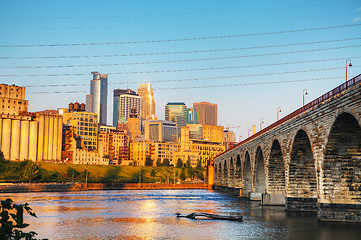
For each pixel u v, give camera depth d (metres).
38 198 135.62
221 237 56.16
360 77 49.38
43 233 59.22
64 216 81.12
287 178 83.06
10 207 16.73
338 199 62.19
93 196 152.50
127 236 57.19
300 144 77.75
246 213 86.19
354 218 61.94
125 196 155.75
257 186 121.19
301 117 70.69
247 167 137.38
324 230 58.38
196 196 158.62
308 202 82.88
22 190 178.38
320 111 62.12
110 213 87.81
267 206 99.94
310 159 80.50
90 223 70.62
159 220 75.38
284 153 84.38
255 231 61.03
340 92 55.25
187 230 62.72
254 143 117.25
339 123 57.25
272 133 93.94
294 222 69.56
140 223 70.94
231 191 168.62
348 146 60.22
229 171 176.88
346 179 61.81
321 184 62.66
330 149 60.75
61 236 56.88
